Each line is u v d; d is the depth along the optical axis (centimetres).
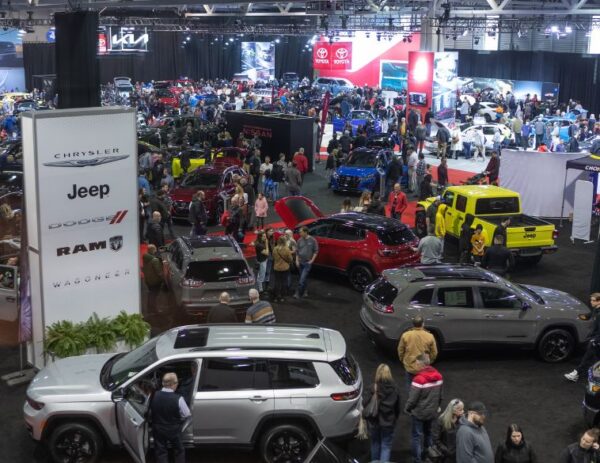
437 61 3672
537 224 1919
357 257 1675
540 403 1175
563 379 1266
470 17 4359
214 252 1441
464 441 827
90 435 933
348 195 2788
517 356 1366
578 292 1736
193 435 928
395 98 4894
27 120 1134
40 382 970
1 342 1342
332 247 1723
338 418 941
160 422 859
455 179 3108
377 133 3834
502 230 1744
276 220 2366
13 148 2816
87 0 2645
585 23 4188
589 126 4159
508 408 1155
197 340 978
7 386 1173
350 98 4916
